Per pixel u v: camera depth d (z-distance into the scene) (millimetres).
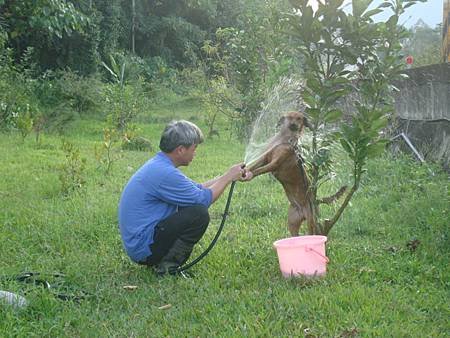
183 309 2576
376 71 3096
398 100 6426
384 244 3494
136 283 2969
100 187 5301
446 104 5500
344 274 2951
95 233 3807
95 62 16438
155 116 13711
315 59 3129
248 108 7453
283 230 3822
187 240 3020
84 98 13273
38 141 8344
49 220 4047
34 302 2586
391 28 3080
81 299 2719
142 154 7695
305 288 2775
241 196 4855
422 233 3625
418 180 4844
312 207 3271
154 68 19484
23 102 9938
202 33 21891
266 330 2297
